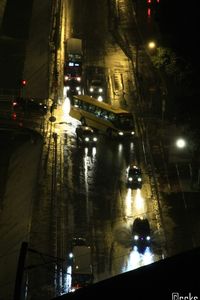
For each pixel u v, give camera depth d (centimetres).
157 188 13712
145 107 17925
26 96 18188
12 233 11800
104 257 10950
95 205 12838
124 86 19112
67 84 18362
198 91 16338
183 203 13088
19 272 4334
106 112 16125
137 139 16038
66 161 14662
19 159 15050
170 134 16312
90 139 15450
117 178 14088
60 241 11319
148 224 11550
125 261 10856
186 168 14625
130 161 14938
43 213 12319
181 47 19350
